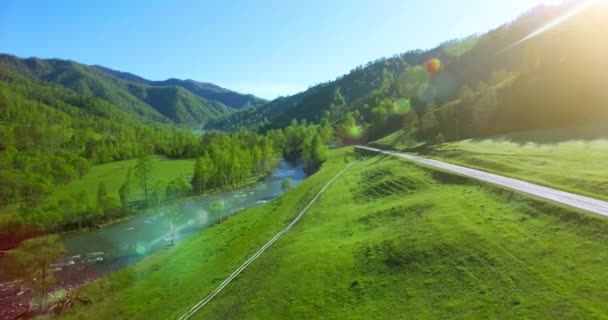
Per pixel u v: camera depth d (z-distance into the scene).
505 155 69.81
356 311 32.50
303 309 35.12
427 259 36.62
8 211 96.38
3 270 59.88
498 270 30.81
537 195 41.72
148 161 113.69
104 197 91.19
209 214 94.75
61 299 51.50
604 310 22.84
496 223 38.69
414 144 130.50
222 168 127.12
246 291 41.84
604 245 28.77
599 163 51.38
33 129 169.88
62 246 58.91
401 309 30.67
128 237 79.31
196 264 57.81
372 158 120.19
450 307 28.75
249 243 59.88
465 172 62.34
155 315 42.28
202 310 40.31
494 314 26.16
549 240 32.19
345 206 68.75
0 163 117.44
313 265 42.78
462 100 137.25
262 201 108.31
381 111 194.38
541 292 26.52
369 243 44.56
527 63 147.25
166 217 92.62
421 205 52.31
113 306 47.81
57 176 121.81
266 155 153.38
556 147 68.12
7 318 47.66
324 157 150.25
